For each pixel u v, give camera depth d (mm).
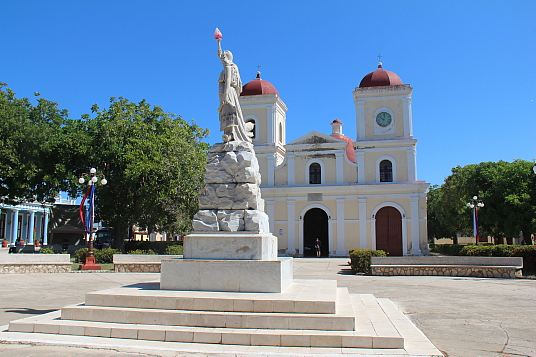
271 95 36031
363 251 21000
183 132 31656
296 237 34625
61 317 7863
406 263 19766
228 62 10578
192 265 8750
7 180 28141
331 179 34969
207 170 9969
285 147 35750
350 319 7086
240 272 8555
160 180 28938
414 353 6410
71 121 31172
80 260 25125
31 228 49219
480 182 35562
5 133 27125
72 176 28750
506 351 6988
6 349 6582
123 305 7992
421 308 10898
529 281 17219
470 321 9312
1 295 12844
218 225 9461
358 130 34531
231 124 10430
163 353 6414
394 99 34219
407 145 33625
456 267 19312
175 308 7781
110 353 6387
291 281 10109
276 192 35156
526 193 31125
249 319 7223
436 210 50281
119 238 31641
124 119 30094
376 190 33531
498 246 21453
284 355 6320
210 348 6621
